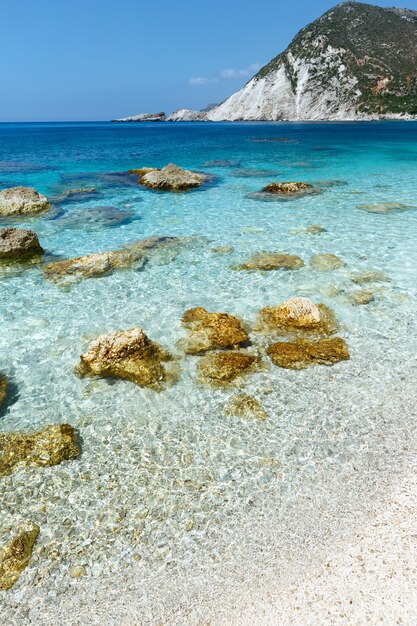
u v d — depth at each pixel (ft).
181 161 126.93
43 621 16.15
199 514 20.01
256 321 35.22
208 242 53.31
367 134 217.15
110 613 16.35
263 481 21.57
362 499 20.38
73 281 42.88
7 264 47.42
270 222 61.41
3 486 21.48
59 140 226.79
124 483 21.67
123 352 29.94
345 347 31.78
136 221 63.26
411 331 33.68
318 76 401.49
